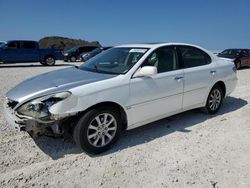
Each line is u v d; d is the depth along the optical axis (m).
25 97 3.63
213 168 3.59
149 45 4.86
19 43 19.48
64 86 3.76
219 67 5.86
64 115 3.56
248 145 4.33
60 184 3.20
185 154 3.98
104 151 4.01
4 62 19.08
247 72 15.50
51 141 4.34
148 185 3.21
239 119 5.64
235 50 18.02
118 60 4.72
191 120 5.51
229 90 6.23
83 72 4.53
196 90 5.29
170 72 4.79
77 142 3.82
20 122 3.55
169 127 5.09
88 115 3.75
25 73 14.15
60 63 24.20
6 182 3.20
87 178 3.33
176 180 3.31
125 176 3.39
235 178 3.37
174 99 4.88
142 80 4.31
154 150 4.10
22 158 3.78
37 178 3.30
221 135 4.73
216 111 5.96
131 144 4.31
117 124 4.12
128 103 4.16
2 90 8.44
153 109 4.55
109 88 3.92
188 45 5.38
